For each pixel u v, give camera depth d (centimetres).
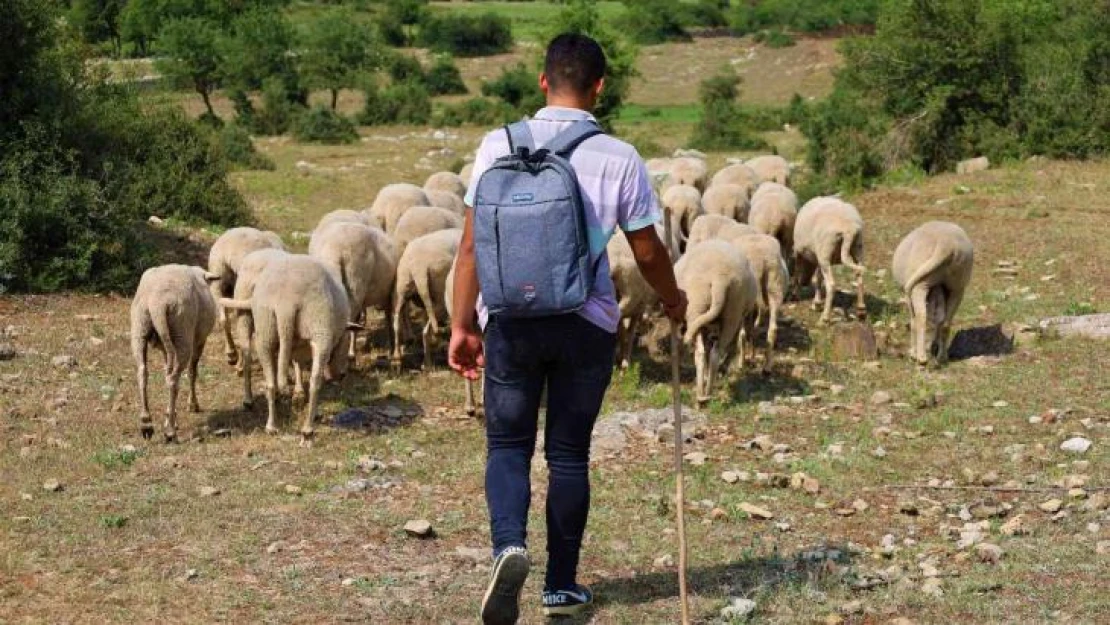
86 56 2092
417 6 8438
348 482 900
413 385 1234
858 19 8525
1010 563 722
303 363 1176
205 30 5084
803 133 3172
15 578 695
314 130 4541
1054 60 2928
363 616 653
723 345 1121
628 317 1248
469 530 797
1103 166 2638
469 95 6353
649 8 8731
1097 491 852
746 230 1370
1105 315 1364
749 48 8069
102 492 873
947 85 2883
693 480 906
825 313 1486
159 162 2280
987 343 1312
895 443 1000
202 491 873
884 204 2369
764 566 723
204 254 1991
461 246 579
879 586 692
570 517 598
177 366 1015
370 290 1296
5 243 1594
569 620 637
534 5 10438
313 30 5409
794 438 1026
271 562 734
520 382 571
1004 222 2097
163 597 673
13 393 1139
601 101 4975
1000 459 948
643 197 564
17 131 1780
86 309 1548
